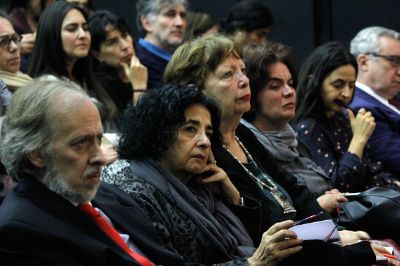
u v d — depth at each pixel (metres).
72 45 6.47
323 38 10.16
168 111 4.61
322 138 6.58
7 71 5.80
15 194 3.88
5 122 3.92
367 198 5.61
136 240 4.21
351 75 6.73
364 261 4.65
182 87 4.69
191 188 4.81
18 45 5.83
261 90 5.86
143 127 4.64
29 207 3.81
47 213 3.82
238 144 5.46
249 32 8.30
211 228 4.54
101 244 3.81
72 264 3.73
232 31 8.34
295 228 4.55
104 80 6.96
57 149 3.86
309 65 6.75
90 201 4.25
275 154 5.91
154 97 4.68
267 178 5.41
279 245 4.30
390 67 7.66
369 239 5.36
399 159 7.35
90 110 3.92
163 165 4.68
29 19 7.31
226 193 4.98
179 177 4.73
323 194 6.11
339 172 6.42
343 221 5.67
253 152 5.53
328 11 10.16
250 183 5.23
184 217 4.48
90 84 6.60
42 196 3.85
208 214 4.61
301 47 10.09
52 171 3.87
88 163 3.90
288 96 5.86
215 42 5.23
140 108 4.68
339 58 6.68
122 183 4.52
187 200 4.57
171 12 7.68
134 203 4.38
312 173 6.14
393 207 5.54
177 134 4.63
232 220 4.83
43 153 3.86
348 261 4.61
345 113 7.08
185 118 4.64
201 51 5.21
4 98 5.22
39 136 3.86
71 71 6.57
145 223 4.29
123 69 7.20
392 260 4.97
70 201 3.94
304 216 5.52
